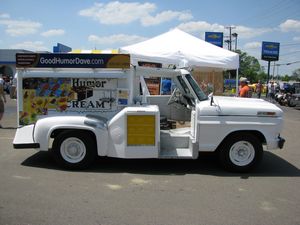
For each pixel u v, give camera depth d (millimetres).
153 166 7453
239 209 5074
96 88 7090
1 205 5023
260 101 7730
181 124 8391
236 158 7059
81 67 7027
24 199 5277
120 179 6445
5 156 8023
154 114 6766
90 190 5773
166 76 7938
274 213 4949
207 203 5289
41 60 7008
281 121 6980
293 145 10422
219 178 6660
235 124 6863
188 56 11602
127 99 7082
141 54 11156
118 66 7000
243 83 12828
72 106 7129
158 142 6801
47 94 7105
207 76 15555
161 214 4816
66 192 5645
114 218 4641
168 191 5820
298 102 27969
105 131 6820
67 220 4543
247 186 6195
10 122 13875
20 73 7047
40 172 6766
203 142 6879
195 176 6766
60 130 7039
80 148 6938
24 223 4426
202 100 7234
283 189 6062
